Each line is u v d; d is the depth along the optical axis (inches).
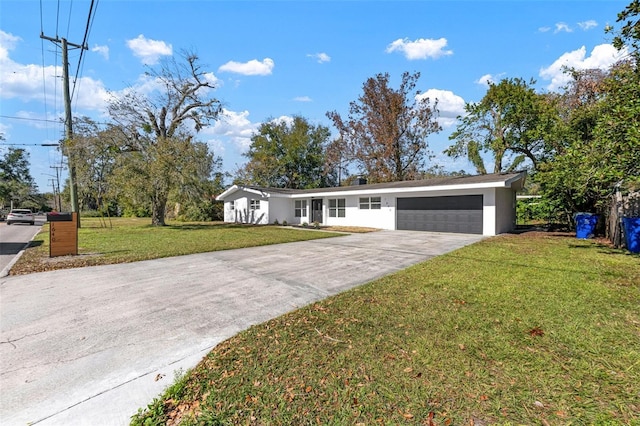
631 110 254.5
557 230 588.1
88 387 100.1
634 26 264.4
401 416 82.1
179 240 481.7
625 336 123.9
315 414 83.7
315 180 1460.4
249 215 920.3
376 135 1048.2
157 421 82.2
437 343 121.1
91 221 1040.8
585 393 89.4
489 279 214.7
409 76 1015.0
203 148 778.8
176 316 160.1
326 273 252.8
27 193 1879.9
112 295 196.7
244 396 92.1
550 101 629.6
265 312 164.9
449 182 569.3
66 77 666.2
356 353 115.5
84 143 697.6
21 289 212.7
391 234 556.7
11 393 96.7
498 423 78.8
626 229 335.3
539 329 131.6
